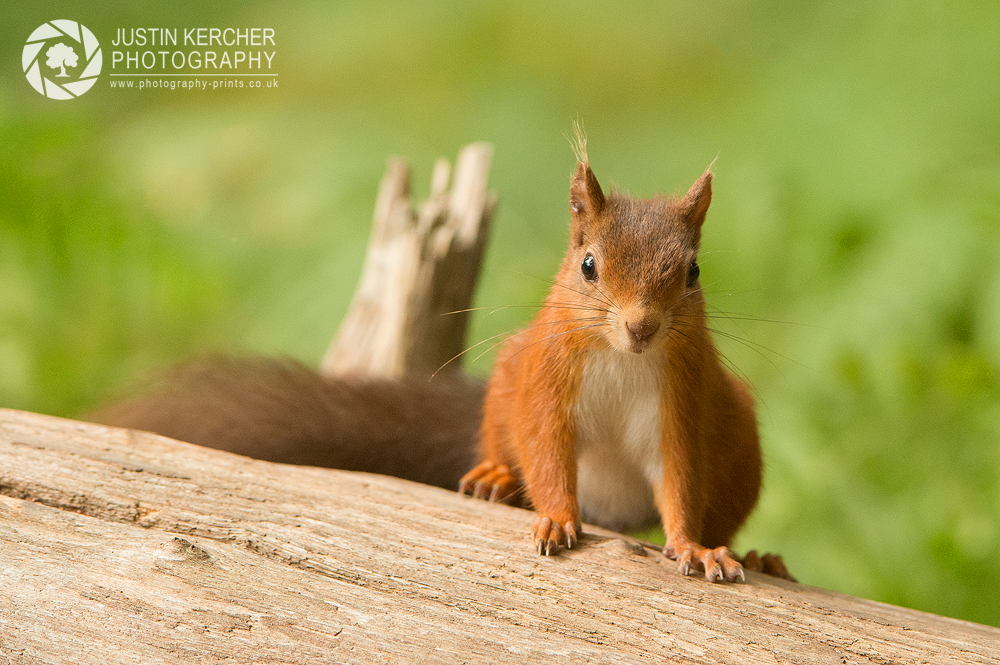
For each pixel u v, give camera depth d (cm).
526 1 1934
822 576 1025
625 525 894
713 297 1178
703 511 736
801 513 1066
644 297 698
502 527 691
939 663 592
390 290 1157
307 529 655
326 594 605
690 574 660
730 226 1170
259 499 681
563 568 650
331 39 1898
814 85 1233
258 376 1002
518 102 1780
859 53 1241
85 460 692
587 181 760
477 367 1302
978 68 1143
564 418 737
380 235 1181
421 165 1605
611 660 579
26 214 1355
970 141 1103
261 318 1364
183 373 988
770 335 1151
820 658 590
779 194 1138
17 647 555
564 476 731
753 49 1748
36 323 1323
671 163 1575
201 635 568
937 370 1061
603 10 1903
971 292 1010
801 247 1123
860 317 1036
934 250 1010
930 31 1186
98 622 570
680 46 1847
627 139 1694
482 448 892
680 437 730
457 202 1194
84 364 1319
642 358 729
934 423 1065
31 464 679
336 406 991
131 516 651
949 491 1031
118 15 1847
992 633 629
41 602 577
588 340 728
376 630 583
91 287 1373
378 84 1870
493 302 1323
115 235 1383
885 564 1027
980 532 993
